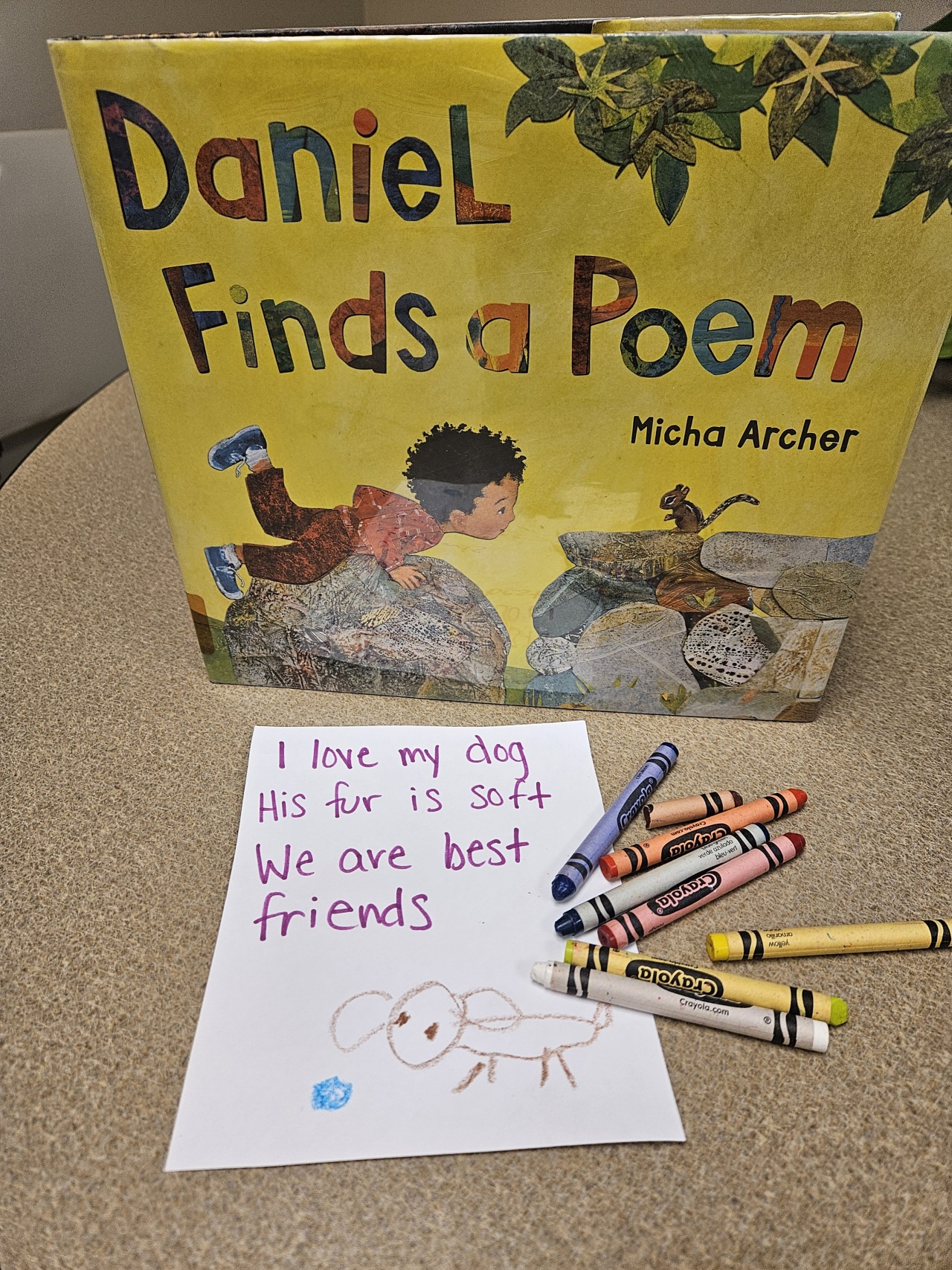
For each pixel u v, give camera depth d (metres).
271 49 0.35
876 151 0.36
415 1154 0.34
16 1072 0.36
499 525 0.48
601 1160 0.34
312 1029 0.38
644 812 0.48
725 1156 0.34
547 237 0.39
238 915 0.43
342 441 0.46
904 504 0.76
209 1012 0.39
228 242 0.40
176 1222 0.32
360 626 0.53
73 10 0.89
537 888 0.44
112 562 0.68
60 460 0.81
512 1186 0.33
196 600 0.53
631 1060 0.37
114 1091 0.36
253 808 0.48
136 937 0.42
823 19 0.44
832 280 0.39
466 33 0.41
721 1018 0.38
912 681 0.58
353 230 0.39
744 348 0.41
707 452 0.45
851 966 0.41
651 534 0.48
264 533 0.50
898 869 0.46
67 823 0.47
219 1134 0.35
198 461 0.48
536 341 0.42
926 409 0.91
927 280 0.39
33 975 0.40
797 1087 0.36
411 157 0.37
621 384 0.43
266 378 0.44
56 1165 0.34
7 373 0.89
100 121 0.38
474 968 0.41
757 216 0.38
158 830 0.47
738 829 0.47
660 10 1.01
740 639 0.51
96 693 0.56
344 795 0.49
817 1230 0.32
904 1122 0.35
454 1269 0.31
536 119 0.36
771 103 0.35
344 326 0.42
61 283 0.91
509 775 0.50
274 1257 0.31
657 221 0.38
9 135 0.83
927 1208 0.33
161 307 0.43
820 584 0.49
